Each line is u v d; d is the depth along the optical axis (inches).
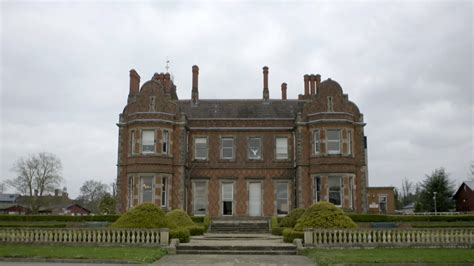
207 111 1791.3
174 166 1600.6
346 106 1606.8
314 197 1577.3
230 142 1708.9
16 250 831.1
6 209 3705.7
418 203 2869.1
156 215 989.8
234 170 1685.5
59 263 733.3
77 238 936.3
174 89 1946.4
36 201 3034.0
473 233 924.0
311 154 1603.1
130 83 1747.0
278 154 1697.8
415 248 898.1
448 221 1481.3
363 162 1625.2
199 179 1676.9
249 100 1847.9
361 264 704.4
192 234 1232.8
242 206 1664.6
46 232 945.5
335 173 1557.6
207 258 811.4
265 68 1865.2
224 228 1457.9
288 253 884.6
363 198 1603.1
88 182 4175.7
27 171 3036.4
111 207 2432.3
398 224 1352.1
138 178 1551.4
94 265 717.3
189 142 1697.8
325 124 1590.8
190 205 1659.7
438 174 2842.0
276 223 1391.5
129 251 832.9
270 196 1669.5
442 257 751.7
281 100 1850.4
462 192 2878.9
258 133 1707.7
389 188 2169.0
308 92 1947.6
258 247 903.1
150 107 1593.3
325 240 916.6
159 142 1574.8
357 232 915.4
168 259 796.0
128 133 1616.6
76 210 3627.0
